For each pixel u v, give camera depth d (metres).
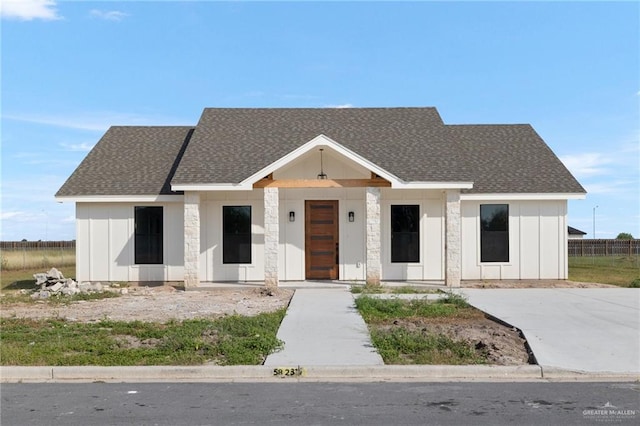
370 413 7.14
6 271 32.75
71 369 9.02
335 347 10.28
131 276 21.05
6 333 11.59
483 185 20.97
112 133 24.73
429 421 6.83
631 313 13.44
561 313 13.43
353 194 20.73
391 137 22.03
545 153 23.03
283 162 18.50
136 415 7.10
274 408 7.35
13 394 8.08
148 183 21.27
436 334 11.05
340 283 19.83
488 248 21.08
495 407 7.39
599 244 44.47
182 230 21.02
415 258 20.81
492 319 13.04
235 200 20.72
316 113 24.11
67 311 14.75
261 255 20.70
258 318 12.66
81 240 21.08
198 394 8.02
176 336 10.78
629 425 6.73
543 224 21.09
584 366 9.26
